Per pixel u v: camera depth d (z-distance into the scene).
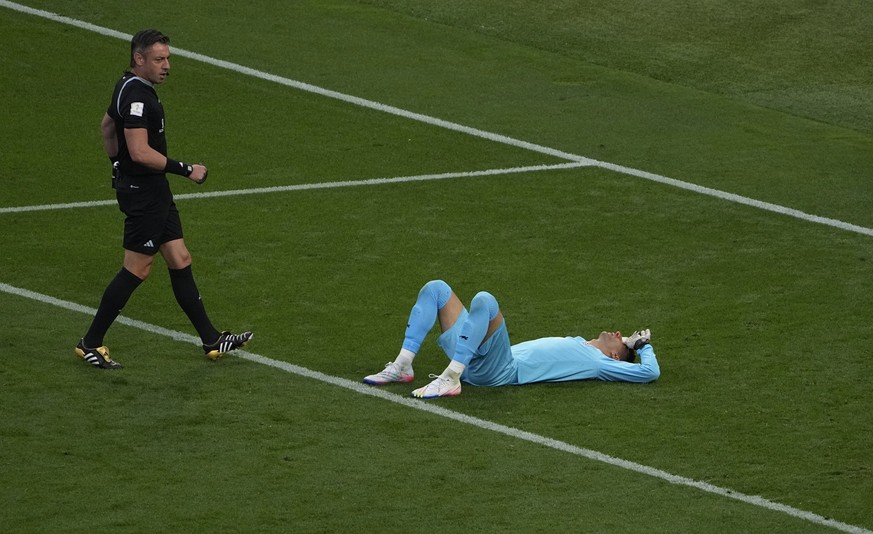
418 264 42.84
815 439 31.44
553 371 34.19
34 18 66.12
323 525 26.73
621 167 53.25
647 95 62.44
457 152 54.31
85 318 37.41
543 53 66.94
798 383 34.56
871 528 27.55
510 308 39.47
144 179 32.94
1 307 37.84
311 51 65.12
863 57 67.38
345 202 48.34
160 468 28.91
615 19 70.38
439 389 32.94
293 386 33.47
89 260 42.03
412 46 66.62
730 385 34.38
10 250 42.56
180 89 59.62
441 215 47.44
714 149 55.97
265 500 27.67
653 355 34.56
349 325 37.78
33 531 26.02
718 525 27.34
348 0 72.62
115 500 27.41
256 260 42.69
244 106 58.28
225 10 69.50
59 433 30.31
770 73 65.62
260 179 50.44
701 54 67.25
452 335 33.81
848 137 58.53
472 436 31.02
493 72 64.12
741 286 41.72
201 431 30.77
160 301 39.03
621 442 31.00
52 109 56.75
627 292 40.97
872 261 44.44
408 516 27.22
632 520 27.39
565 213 48.12
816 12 71.25
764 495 28.78
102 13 67.56
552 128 57.56
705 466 29.98
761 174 53.16
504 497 28.16
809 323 38.72
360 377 34.22
